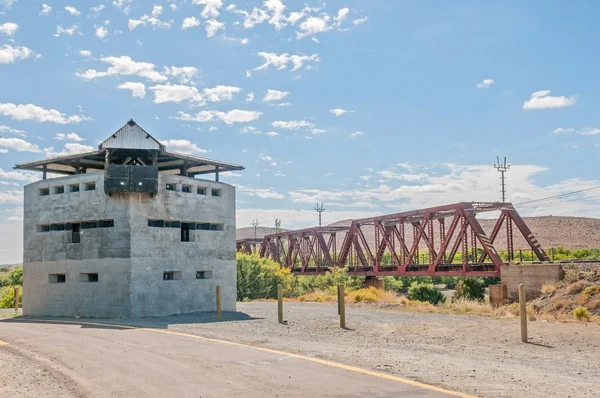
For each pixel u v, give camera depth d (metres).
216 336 19.17
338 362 13.41
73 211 30.55
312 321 24.31
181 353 15.14
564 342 16.52
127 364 13.52
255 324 23.52
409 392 10.03
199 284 32.19
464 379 11.27
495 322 21.94
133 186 28.89
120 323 24.92
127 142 30.03
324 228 80.31
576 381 11.15
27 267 32.38
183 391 10.45
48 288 31.31
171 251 30.77
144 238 29.41
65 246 30.84
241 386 10.73
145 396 10.17
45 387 11.22
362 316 26.53
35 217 32.22
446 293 72.94
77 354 15.29
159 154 31.06
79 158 32.31
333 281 67.56
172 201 31.09
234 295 34.16
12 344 17.80
